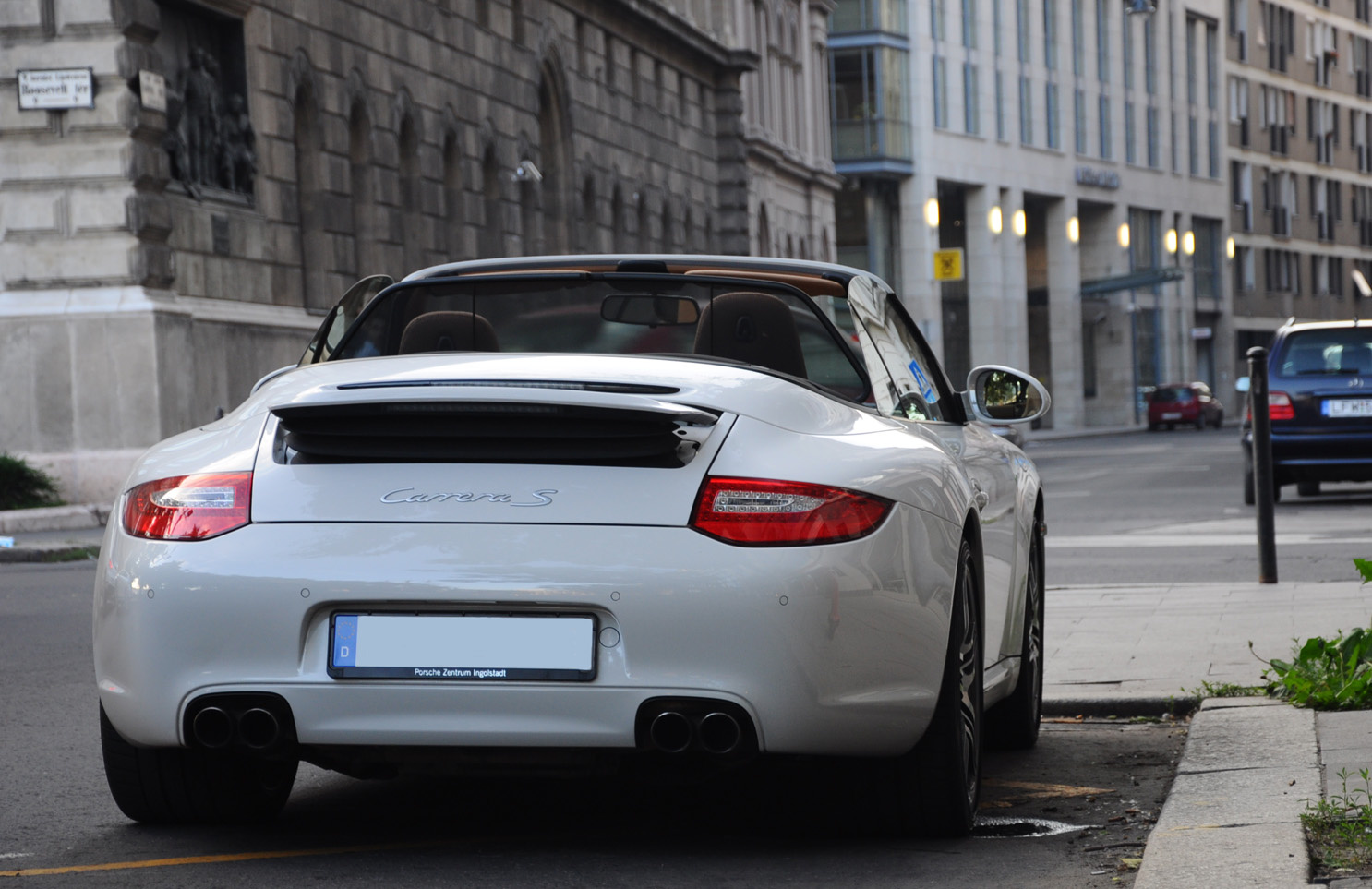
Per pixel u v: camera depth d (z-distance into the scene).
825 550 5.30
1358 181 129.75
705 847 6.02
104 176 29.45
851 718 5.39
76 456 29.36
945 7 87.75
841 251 86.50
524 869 5.71
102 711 6.13
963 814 6.00
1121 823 6.46
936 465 6.04
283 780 6.60
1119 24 101.75
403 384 5.56
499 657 5.28
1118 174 100.94
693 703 5.23
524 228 48.91
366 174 39.09
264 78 34.31
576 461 5.40
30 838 6.33
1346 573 15.62
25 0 29.47
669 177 61.16
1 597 16.22
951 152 87.75
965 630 6.15
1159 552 18.38
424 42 42.12
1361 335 24.69
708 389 5.63
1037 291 97.25
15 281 29.72
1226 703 8.45
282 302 34.75
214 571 5.38
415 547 5.30
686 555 5.24
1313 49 124.12
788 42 76.75
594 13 53.94
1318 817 5.80
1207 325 111.88
